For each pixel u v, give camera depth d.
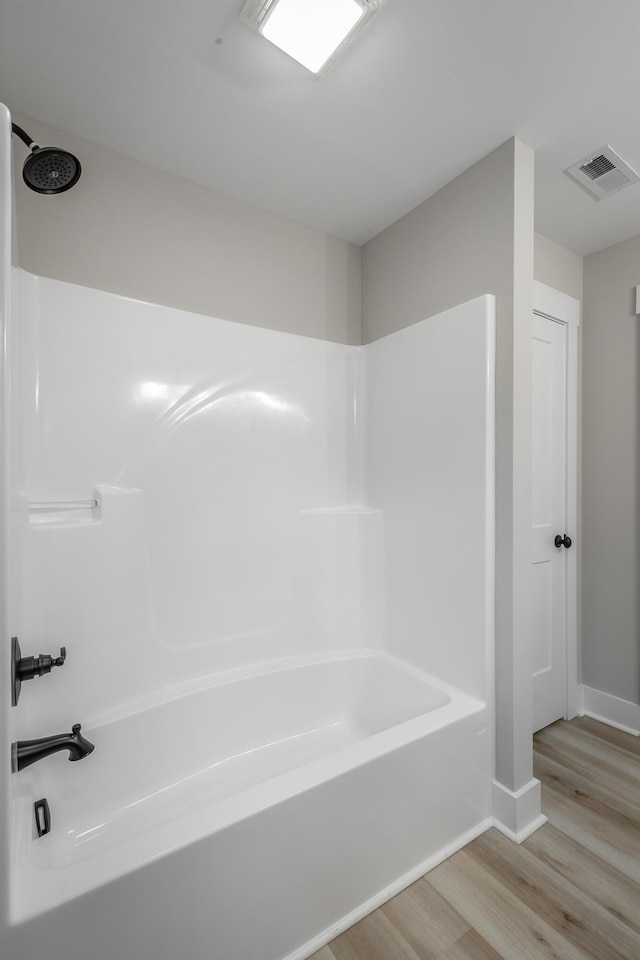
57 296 1.59
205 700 1.77
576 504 2.49
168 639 1.77
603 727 2.36
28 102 1.51
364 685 2.10
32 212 1.59
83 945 0.90
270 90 1.46
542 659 2.34
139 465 1.73
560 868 1.47
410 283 2.12
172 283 1.87
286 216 2.18
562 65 1.37
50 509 1.54
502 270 1.70
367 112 1.55
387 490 2.16
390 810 1.37
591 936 1.25
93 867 0.95
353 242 2.41
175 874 1.00
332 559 2.17
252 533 1.99
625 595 2.35
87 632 1.56
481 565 1.70
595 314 2.48
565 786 1.88
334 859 1.25
